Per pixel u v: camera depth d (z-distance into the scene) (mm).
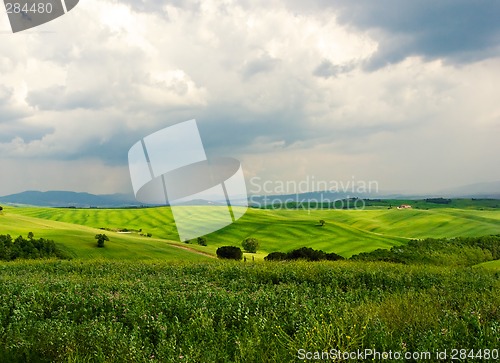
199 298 10461
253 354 6340
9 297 11477
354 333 6715
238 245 96125
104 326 7770
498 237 75125
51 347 7215
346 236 112000
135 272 19625
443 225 130000
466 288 12734
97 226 111750
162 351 6578
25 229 75750
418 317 7848
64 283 13953
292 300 10133
